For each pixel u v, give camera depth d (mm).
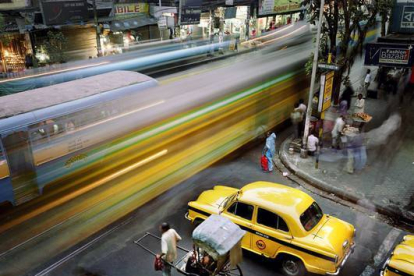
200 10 25578
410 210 9562
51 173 10828
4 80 17250
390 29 15750
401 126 15016
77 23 20438
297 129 14531
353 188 10703
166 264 6875
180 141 14031
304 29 33031
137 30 25766
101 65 20922
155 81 14141
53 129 10695
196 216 8727
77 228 9258
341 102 15969
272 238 7527
